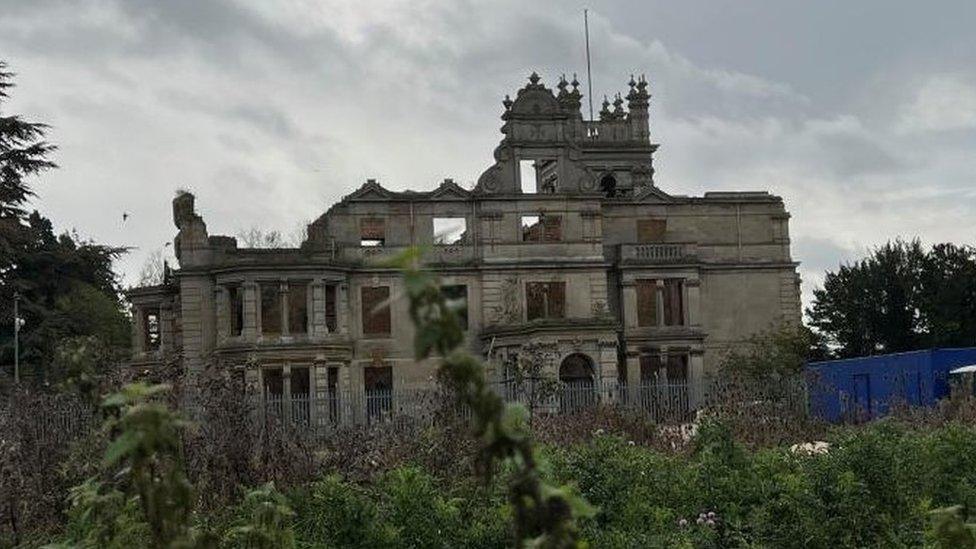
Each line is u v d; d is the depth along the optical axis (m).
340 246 59.69
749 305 66.06
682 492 15.37
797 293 66.75
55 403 21.75
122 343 79.44
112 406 5.62
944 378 46.41
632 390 42.50
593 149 78.94
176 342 62.28
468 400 4.27
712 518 14.56
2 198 56.72
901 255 78.12
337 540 12.77
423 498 13.23
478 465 4.36
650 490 15.41
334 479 13.29
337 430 22.53
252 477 16.14
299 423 25.00
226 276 57.56
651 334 63.09
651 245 64.06
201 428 16.72
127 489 6.80
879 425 18.47
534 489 4.30
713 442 17.73
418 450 18.34
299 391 56.88
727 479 15.70
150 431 5.20
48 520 15.67
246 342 56.50
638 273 63.69
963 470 15.88
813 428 31.78
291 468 16.53
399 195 60.88
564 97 79.81
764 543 13.91
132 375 19.39
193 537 6.64
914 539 13.61
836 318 78.94
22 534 14.57
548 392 31.98
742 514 14.85
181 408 17.14
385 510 13.19
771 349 62.81
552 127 63.22
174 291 62.69
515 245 61.69
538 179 68.00
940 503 14.86
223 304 57.88
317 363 56.94
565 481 14.73
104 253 64.06
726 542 14.34
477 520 13.54
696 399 42.56
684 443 26.58
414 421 25.25
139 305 63.62
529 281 61.59
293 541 8.99
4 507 14.81
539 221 62.91
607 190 79.06
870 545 13.77
